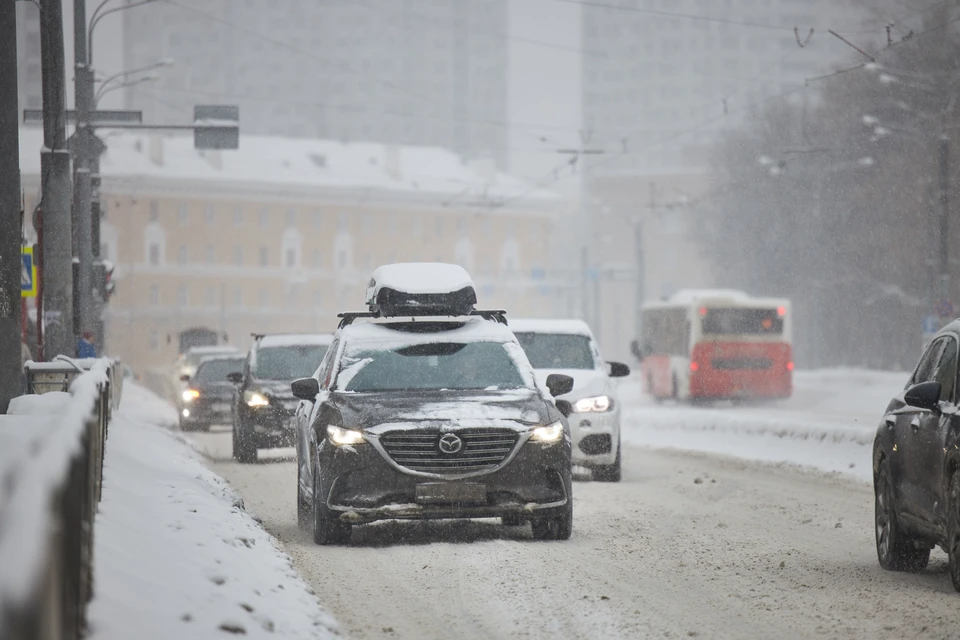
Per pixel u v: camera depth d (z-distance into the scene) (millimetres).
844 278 108938
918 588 14609
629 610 13320
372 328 21188
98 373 16672
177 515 16297
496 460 18531
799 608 13383
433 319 22188
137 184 197750
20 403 22234
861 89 104000
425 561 17062
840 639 11734
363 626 12633
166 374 108000
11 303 25391
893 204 103562
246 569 13453
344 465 18344
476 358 20484
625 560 17047
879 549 16531
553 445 18734
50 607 4680
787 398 73188
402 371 20156
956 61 96438
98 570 10773
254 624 10594
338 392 19703
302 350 38500
